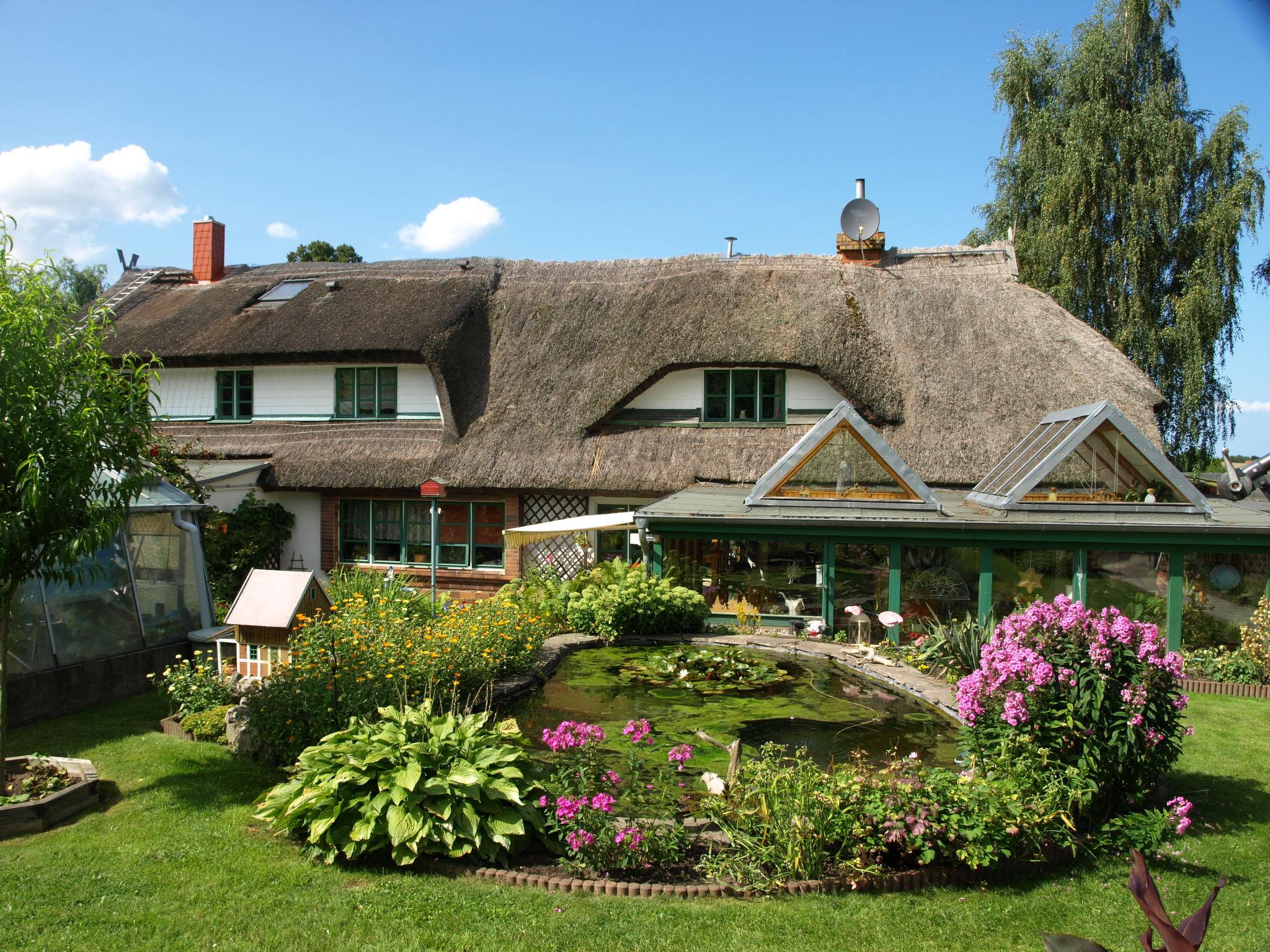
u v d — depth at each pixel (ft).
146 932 15.88
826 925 16.69
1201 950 16.07
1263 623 38.55
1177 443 78.02
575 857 18.78
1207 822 22.71
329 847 19.17
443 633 29.81
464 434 59.52
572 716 29.25
